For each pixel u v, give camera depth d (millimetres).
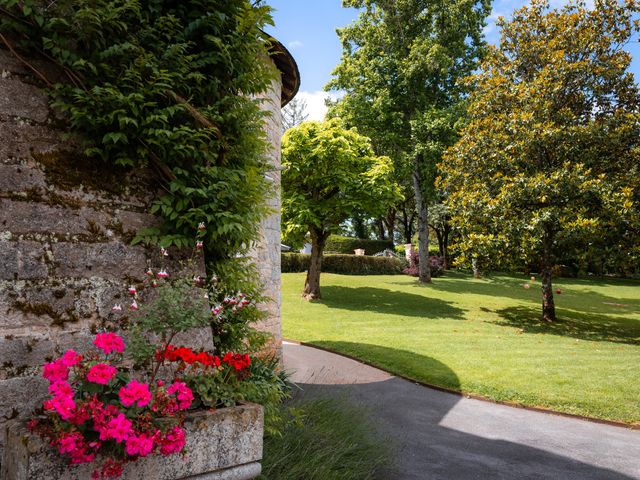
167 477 2211
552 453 5035
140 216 3154
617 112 13406
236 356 2953
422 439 5328
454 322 14938
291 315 15453
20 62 2748
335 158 16766
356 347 10695
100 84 2904
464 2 21797
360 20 24438
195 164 3289
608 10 13992
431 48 21250
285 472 3246
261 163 4121
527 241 13250
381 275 27766
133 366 2914
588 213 13016
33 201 2715
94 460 2025
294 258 26188
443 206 31562
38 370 2574
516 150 14156
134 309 2727
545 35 15367
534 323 14961
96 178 2986
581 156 13688
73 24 2723
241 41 3551
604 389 7367
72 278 2791
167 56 3051
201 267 3412
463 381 7898
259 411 2605
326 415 4543
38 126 2793
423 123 21297
